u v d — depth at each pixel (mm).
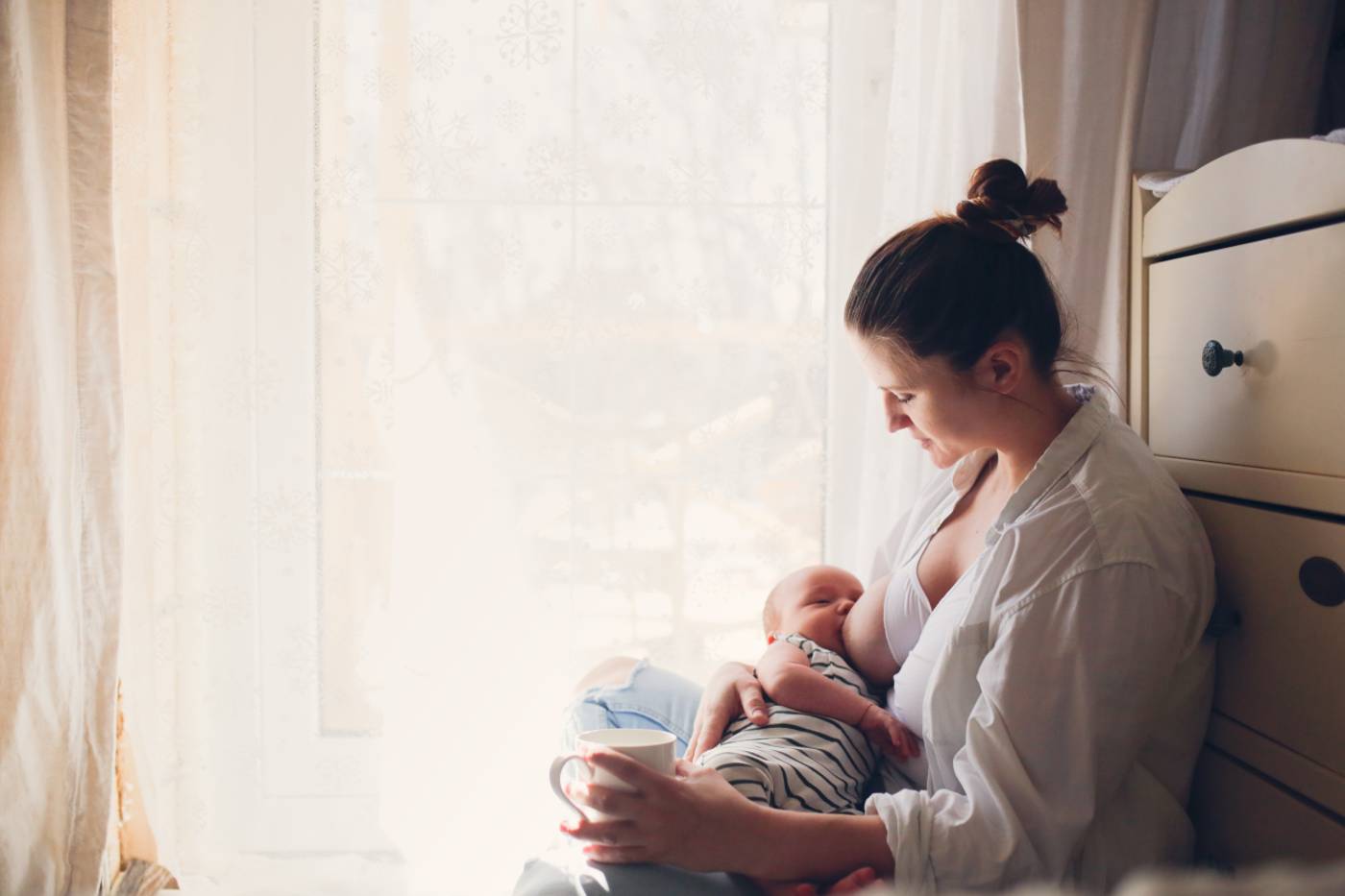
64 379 1524
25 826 1475
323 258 1665
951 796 1011
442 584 1689
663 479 1711
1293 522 1010
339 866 1726
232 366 1678
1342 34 1559
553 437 1694
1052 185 1137
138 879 1605
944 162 1621
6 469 1468
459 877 1702
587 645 1718
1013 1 1559
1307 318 980
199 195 1651
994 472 1262
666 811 942
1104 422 1120
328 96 1648
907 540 1394
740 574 1725
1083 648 990
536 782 1712
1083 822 963
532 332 1682
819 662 1264
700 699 1387
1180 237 1216
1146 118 1585
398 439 1678
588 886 948
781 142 1680
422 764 1699
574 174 1666
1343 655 944
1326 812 976
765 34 1671
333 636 1742
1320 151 958
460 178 1661
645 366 1696
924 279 1081
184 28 1632
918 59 1629
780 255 1689
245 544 1699
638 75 1667
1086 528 1029
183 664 1674
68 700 1519
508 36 1652
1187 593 1031
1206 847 1163
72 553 1532
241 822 1731
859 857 972
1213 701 1150
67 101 1510
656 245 1684
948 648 1071
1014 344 1098
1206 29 1574
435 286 1669
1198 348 1178
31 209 1471
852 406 1713
